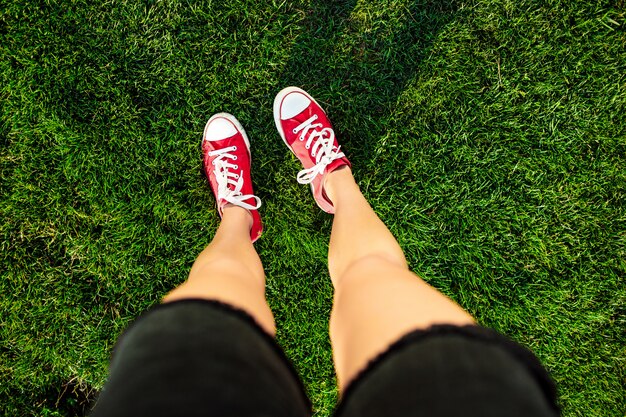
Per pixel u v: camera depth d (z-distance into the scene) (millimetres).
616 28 1908
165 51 1887
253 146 1962
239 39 1897
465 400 705
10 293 1916
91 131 1892
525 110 1944
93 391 1965
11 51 1853
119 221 1919
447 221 1978
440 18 1903
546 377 873
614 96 1929
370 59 1936
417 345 844
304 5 1896
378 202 1966
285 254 1959
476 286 1989
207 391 731
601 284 1985
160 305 975
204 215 1942
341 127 1966
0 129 1880
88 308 1928
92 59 1879
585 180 1963
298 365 1957
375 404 771
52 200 1901
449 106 1940
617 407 1988
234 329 912
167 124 1911
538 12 1901
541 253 1981
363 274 1279
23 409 1915
